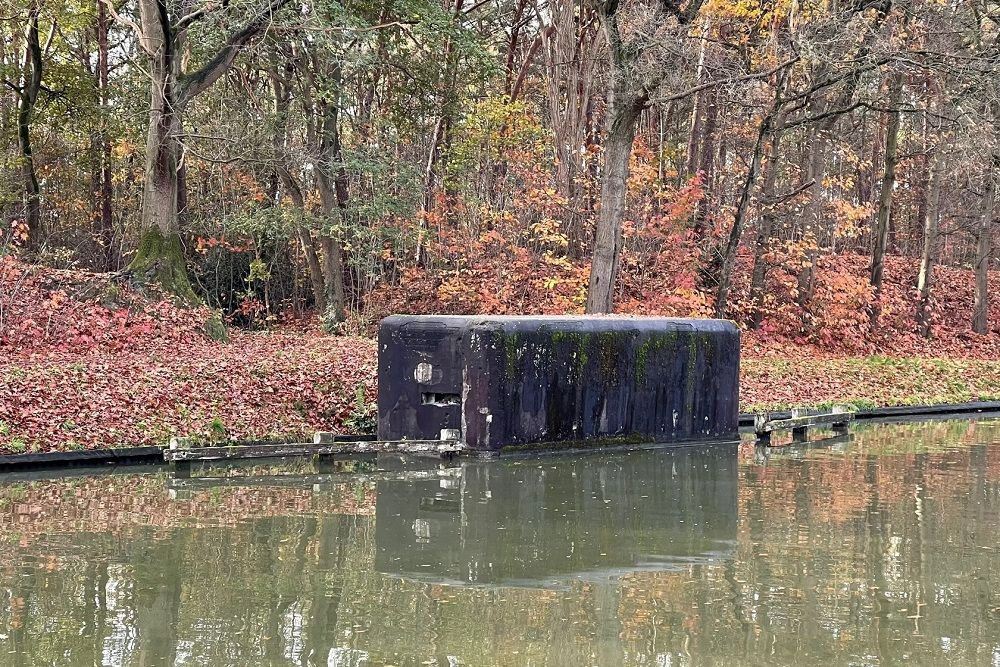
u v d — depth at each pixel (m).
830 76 25.08
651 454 15.86
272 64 28.44
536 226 29.52
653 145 36.03
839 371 26.25
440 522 10.81
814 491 12.84
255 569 8.84
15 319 19.83
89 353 19.16
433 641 7.07
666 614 7.76
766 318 33.56
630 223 30.81
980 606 8.02
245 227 29.39
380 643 7.02
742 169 35.78
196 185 36.34
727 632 7.35
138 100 28.42
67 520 10.62
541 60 39.75
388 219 31.28
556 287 30.39
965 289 41.44
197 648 6.86
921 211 44.03
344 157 28.72
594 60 31.39
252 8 23.41
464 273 31.72
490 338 14.59
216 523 10.60
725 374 17.62
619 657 6.80
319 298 32.62
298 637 7.12
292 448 14.48
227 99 28.59
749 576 8.84
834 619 7.66
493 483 13.05
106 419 14.90
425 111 31.61
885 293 35.28
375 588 8.34
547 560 9.31
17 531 10.08
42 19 31.67
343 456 15.10
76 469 13.76
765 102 28.17
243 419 16.08
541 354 15.12
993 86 24.38
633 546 9.88
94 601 7.85
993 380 27.89
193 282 33.00
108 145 32.62
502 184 32.81
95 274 22.64
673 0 24.78
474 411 14.73
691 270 30.89
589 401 15.74
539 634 7.27
